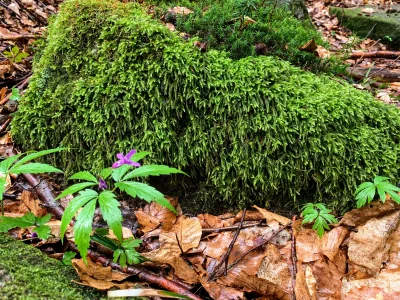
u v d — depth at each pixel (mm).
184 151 2359
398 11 7457
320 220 2096
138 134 2352
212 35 2857
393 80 4387
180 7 3453
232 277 1990
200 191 2473
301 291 1888
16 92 2900
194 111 2359
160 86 2318
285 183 2365
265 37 2955
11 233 1994
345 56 4258
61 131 2438
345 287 1954
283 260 2090
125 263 1767
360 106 2432
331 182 2346
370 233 2123
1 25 4477
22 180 2494
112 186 2438
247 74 2373
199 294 1897
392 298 1872
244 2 2959
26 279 1472
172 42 2381
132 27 2379
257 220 2385
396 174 2357
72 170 2473
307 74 2619
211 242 2215
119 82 2330
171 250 2113
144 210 2396
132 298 1571
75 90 2381
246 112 2314
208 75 2338
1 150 2609
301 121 2305
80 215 1377
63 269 1658
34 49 3871
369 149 2334
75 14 2559
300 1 5383
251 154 2324
